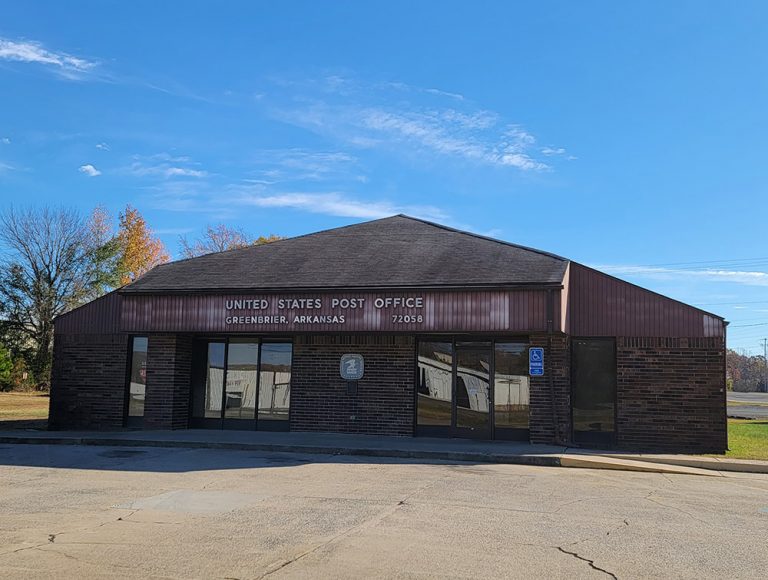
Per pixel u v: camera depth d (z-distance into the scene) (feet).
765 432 75.20
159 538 24.99
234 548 23.63
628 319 56.54
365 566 21.66
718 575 21.49
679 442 54.60
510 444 54.60
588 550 24.17
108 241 175.11
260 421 63.41
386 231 71.67
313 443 52.85
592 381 57.06
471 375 58.70
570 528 27.58
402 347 59.77
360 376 60.23
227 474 40.45
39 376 160.15
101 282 171.22
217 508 30.60
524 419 57.11
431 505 31.63
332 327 55.83
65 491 34.73
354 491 35.06
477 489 36.19
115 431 62.49
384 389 59.72
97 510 30.07
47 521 27.78
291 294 57.06
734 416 114.62
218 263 66.33
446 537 25.63
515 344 58.08
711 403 54.39
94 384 66.54
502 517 29.37
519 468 45.11
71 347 67.36
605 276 57.36
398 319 54.39
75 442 55.57
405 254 62.85
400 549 23.79
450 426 58.54
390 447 50.83
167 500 32.40
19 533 25.62
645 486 39.22
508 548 24.20
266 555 22.76
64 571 20.72
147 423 62.90
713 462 47.52
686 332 55.36
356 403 60.13
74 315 67.67
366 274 58.23
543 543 25.02
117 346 66.54
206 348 65.67
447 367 59.26
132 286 61.87
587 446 55.52
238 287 58.29
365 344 60.49
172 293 59.67
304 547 23.85
